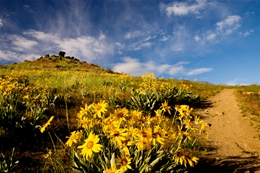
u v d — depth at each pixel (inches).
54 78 560.1
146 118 128.1
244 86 748.6
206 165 166.7
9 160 136.0
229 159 184.1
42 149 174.2
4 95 253.6
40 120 204.1
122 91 435.5
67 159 155.6
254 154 201.5
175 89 428.5
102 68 2009.1
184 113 131.3
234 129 278.1
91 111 122.6
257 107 354.0
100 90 412.8
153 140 90.8
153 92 333.4
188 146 191.6
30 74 674.8
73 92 399.9
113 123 98.7
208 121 309.0
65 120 241.0
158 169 117.0
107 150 122.1
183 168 134.0
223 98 474.9
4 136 181.6
